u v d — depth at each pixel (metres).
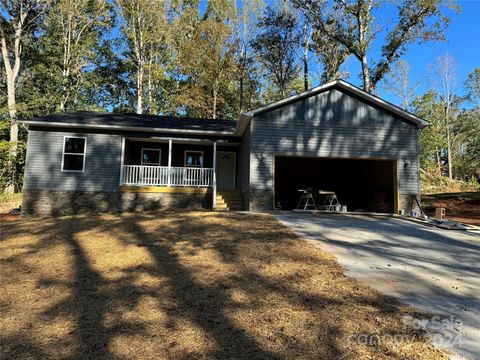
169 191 15.02
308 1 23.38
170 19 30.83
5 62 23.39
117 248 7.86
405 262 6.93
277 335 3.91
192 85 31.11
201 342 3.80
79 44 28.16
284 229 9.59
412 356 3.50
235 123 18.70
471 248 8.36
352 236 9.18
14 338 4.03
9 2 23.55
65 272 6.36
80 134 14.62
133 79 30.94
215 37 29.58
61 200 14.18
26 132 25.19
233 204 15.23
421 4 19.42
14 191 22.28
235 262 6.62
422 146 34.44
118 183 14.70
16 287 5.69
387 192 15.05
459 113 43.47
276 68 30.38
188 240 8.36
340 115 14.34
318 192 16.84
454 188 27.97
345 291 5.19
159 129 14.95
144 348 3.71
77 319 4.46
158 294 5.18
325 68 29.98
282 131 13.97
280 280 5.64
